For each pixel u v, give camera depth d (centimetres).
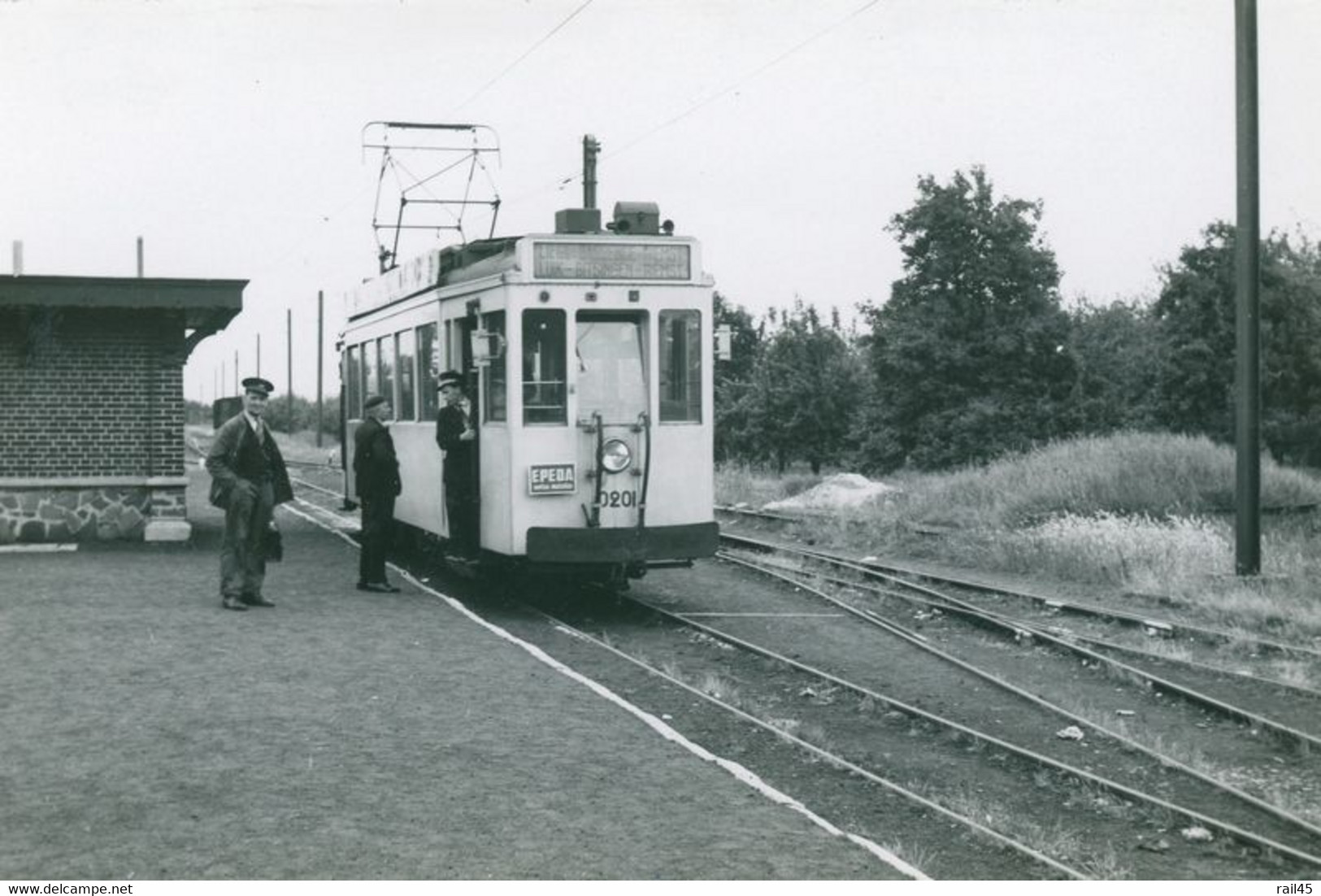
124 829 636
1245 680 1145
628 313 1412
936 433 4641
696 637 1346
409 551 1923
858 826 751
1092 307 5234
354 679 982
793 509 2755
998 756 916
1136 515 2034
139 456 1853
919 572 1850
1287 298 3988
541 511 1380
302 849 609
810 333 4519
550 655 1225
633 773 749
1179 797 829
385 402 1472
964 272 4809
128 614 1238
